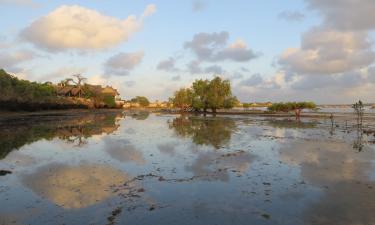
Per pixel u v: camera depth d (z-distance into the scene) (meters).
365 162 15.77
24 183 12.14
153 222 8.44
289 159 16.75
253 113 78.06
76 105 87.25
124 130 32.75
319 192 10.93
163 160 16.62
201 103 79.69
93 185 11.91
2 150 19.66
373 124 40.22
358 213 9.00
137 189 11.40
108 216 8.86
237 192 11.03
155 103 164.12
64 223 8.38
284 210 9.28
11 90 54.09
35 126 36.06
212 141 23.91
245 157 17.36
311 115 66.12
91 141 23.92
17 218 8.73
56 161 16.34
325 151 19.11
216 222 8.45
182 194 10.84
